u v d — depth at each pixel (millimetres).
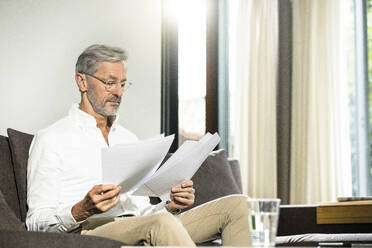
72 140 2646
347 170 5055
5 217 2182
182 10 4672
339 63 5109
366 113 5145
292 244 2799
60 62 3922
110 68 2760
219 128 4773
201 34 4758
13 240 1790
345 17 5215
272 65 4953
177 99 4441
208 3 4797
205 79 4750
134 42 4234
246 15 4930
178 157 2316
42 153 2551
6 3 3789
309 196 4926
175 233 2014
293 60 5055
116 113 2783
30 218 2426
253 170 4859
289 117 5055
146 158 2166
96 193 2162
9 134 2645
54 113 3873
